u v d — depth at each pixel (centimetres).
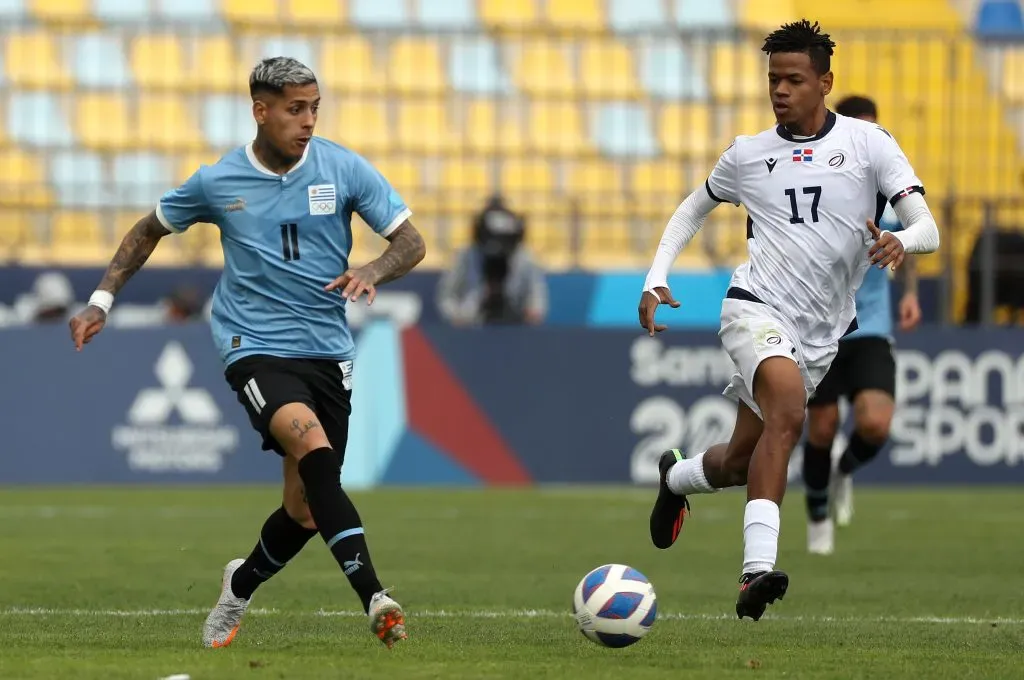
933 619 2530
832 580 3147
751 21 8238
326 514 1897
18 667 1828
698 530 4281
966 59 7606
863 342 3681
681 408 5656
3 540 3806
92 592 2823
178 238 6662
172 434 5525
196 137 7306
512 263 6075
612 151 7438
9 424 5466
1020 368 5700
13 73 7412
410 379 5622
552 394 5644
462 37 7262
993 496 5403
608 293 6356
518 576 3167
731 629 2352
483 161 7262
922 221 2234
